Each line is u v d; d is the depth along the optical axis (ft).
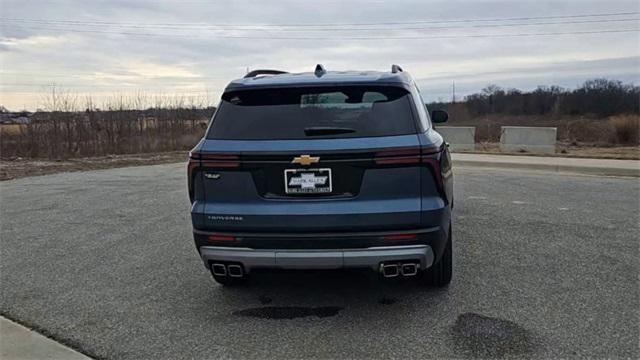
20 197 31.42
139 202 28.91
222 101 12.74
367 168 11.29
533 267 15.70
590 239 18.80
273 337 11.38
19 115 69.36
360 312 12.65
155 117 82.33
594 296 13.23
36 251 18.83
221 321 12.33
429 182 11.39
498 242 18.58
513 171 41.47
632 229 20.26
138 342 11.26
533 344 10.66
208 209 11.94
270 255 11.64
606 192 29.71
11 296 14.21
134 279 15.56
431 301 13.19
